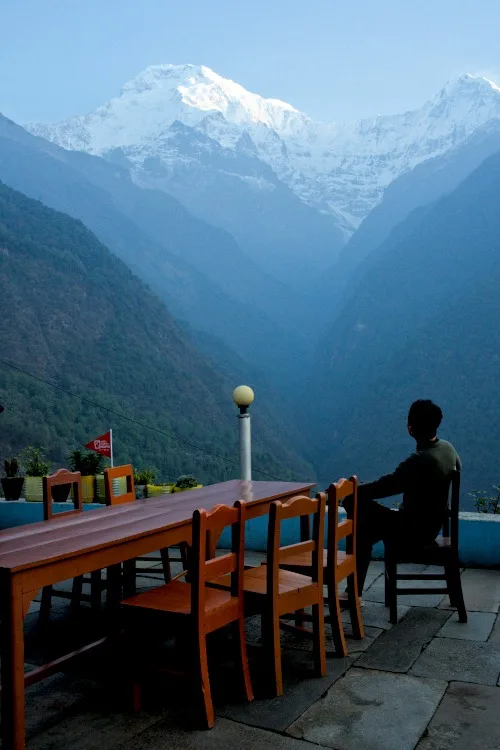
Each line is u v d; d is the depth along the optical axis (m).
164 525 2.98
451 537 3.66
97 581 3.77
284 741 2.41
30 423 66.38
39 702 2.79
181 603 2.79
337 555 3.42
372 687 2.84
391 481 3.65
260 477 84.00
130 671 2.71
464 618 3.63
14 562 2.31
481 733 2.44
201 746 2.39
